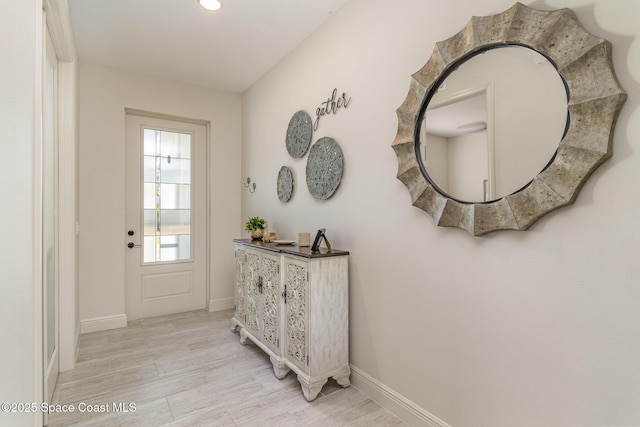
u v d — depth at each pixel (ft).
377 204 6.66
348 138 7.45
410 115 5.74
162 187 12.21
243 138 13.20
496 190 4.58
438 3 5.48
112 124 10.85
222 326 10.97
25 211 3.13
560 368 3.97
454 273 5.20
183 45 9.48
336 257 7.00
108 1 7.43
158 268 12.09
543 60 4.08
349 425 5.86
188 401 6.57
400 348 6.13
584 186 3.75
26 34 3.16
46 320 5.88
